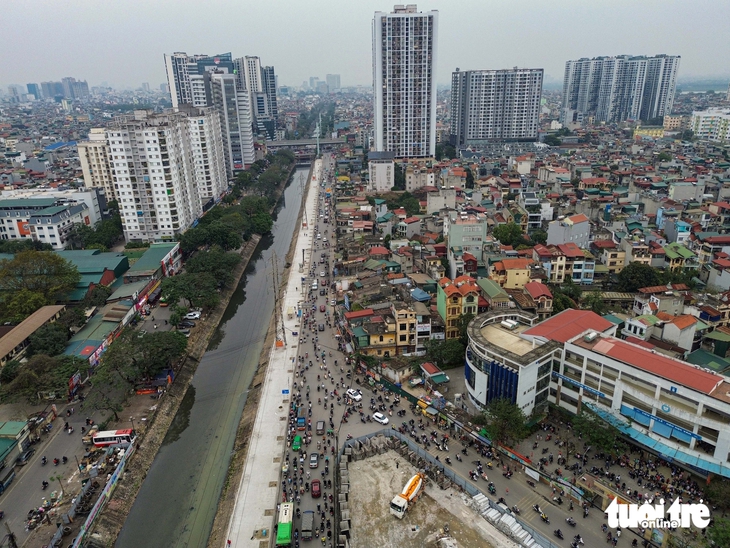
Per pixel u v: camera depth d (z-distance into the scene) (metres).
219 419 120.38
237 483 94.81
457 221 180.38
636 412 91.94
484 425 101.75
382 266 180.12
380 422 107.69
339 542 78.19
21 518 85.50
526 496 86.31
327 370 130.12
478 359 105.62
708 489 79.69
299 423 106.56
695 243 177.62
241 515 86.88
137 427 110.19
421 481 88.75
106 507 89.75
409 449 99.12
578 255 165.62
